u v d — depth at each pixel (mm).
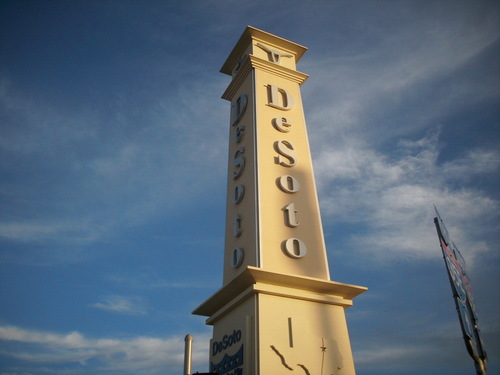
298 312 20453
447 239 17531
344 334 20891
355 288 21547
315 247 23391
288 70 30859
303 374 18844
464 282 17688
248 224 23797
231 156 28797
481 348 15961
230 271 23953
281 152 26219
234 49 33312
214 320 23250
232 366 19906
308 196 25250
